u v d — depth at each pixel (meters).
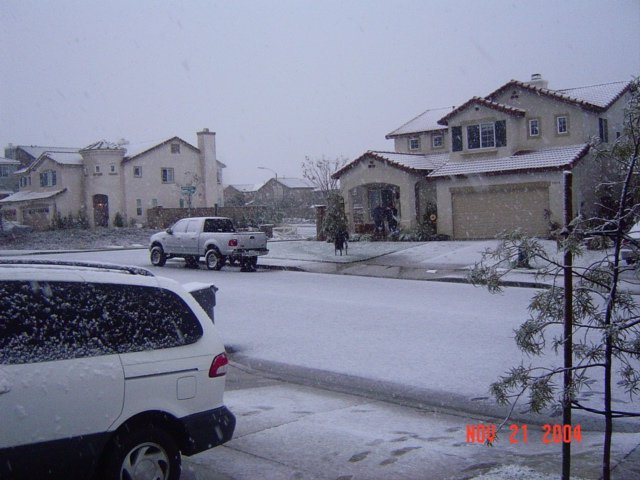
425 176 31.23
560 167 26.91
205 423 5.38
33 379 4.45
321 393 8.91
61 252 31.58
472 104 30.52
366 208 34.03
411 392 8.83
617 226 4.66
